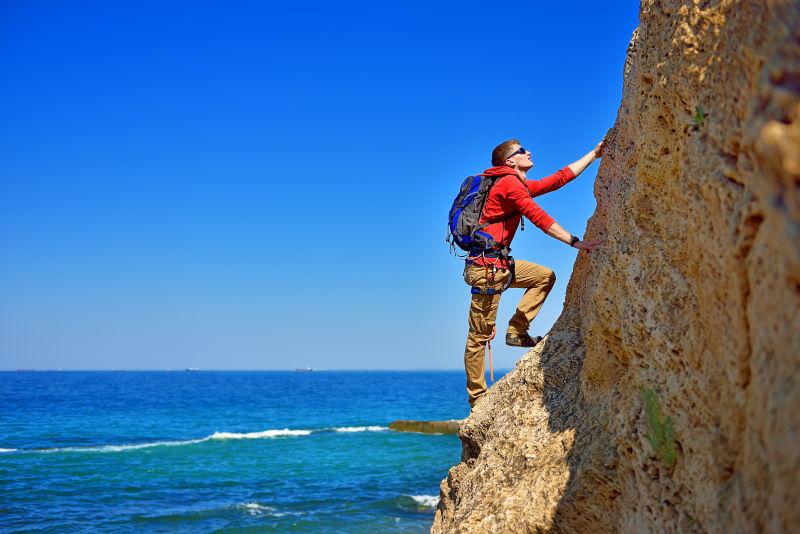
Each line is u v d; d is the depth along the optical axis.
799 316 1.99
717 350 2.92
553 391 5.09
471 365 5.98
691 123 3.20
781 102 2.13
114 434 41.09
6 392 101.38
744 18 2.74
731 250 2.55
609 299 4.10
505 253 5.61
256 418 56.47
